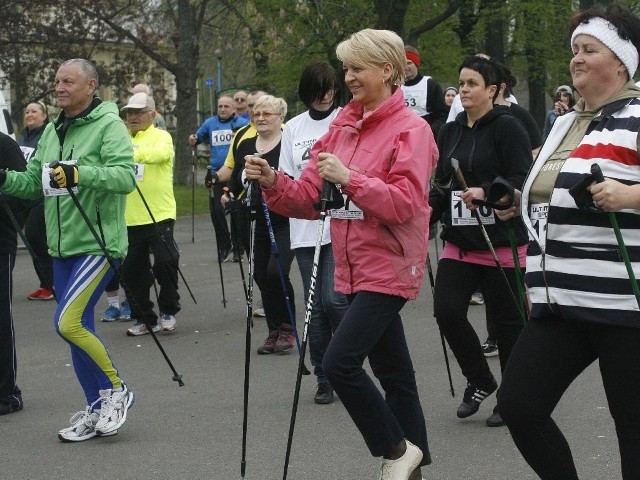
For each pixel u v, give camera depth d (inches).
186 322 377.4
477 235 229.3
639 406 145.4
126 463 214.1
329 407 255.1
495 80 230.1
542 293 150.9
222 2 1121.4
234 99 533.0
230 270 503.5
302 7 991.0
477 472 202.7
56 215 228.7
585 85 151.7
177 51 1078.4
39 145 237.6
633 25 149.7
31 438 234.7
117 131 227.9
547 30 1195.3
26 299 439.5
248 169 179.3
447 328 232.4
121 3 1120.8
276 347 319.3
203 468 209.3
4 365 255.1
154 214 348.5
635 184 144.7
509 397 149.9
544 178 154.6
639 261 144.6
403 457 178.1
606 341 146.2
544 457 151.6
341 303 243.8
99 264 227.5
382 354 185.0
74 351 229.9
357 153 177.5
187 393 272.4
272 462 212.1
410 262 174.7
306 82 260.1
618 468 202.4
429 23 981.8
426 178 173.5
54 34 1053.8
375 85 177.6
